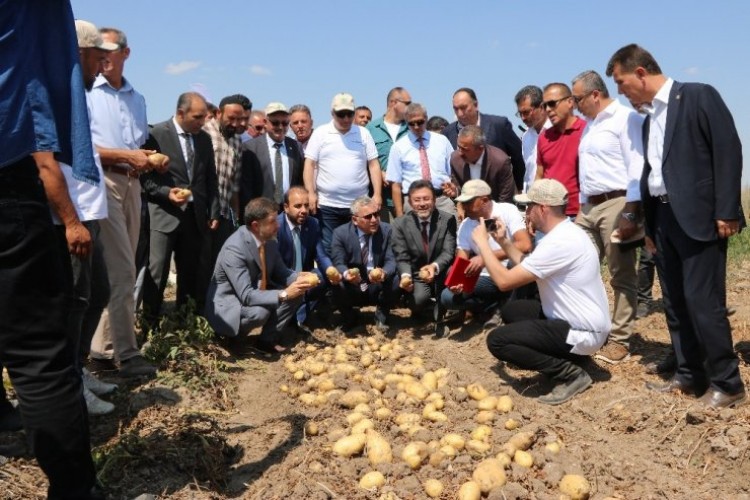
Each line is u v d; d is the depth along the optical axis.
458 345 7.58
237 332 6.91
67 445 3.20
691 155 4.90
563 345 5.62
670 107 4.98
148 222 7.24
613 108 6.37
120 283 5.72
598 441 4.86
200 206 7.23
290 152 8.55
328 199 8.55
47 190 3.61
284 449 4.82
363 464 4.47
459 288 7.25
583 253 5.55
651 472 4.45
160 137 7.04
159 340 6.42
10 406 4.60
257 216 6.86
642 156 5.91
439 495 4.13
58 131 3.36
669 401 5.26
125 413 5.25
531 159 8.16
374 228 7.80
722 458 4.48
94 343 5.97
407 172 8.89
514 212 7.46
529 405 5.61
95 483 3.49
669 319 5.48
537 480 4.25
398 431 4.94
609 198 6.42
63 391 3.20
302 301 7.48
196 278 7.49
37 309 3.12
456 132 9.53
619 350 6.46
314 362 6.78
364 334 8.10
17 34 3.05
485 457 4.50
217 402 5.80
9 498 3.76
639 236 6.08
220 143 7.96
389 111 9.84
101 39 4.65
